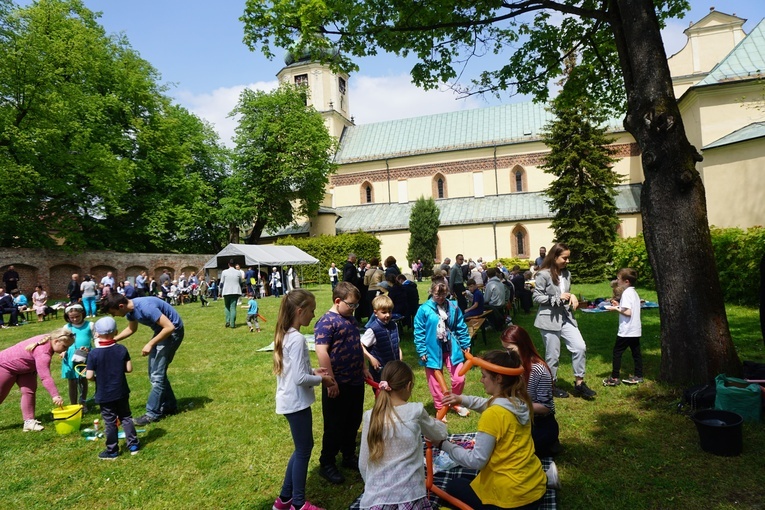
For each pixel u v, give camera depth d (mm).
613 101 11680
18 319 20031
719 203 21391
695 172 6410
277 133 37531
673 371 6457
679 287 6363
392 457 2953
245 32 9102
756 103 22234
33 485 4715
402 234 40062
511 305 13789
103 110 30766
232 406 6965
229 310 14953
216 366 9555
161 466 5051
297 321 4031
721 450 4547
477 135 41969
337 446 4578
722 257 14148
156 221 33000
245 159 38219
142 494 4457
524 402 3332
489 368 3299
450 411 6262
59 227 27766
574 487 4172
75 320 7012
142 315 6160
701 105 23531
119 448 5539
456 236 38438
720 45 31406
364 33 8930
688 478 4203
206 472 4902
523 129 40688
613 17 7324
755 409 5156
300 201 40938
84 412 6961
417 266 33688
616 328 11406
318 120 39312
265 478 4738
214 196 39812
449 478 4098
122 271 31359
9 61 23516
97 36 31109
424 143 43500
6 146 24344
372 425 3012
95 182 27078
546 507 3699
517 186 40094
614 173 27594
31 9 25609
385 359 5785
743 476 4172
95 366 5219
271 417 6434
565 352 9164
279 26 8773
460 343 5953
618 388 6664
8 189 23953
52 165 26766
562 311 6445
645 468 4445
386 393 3096
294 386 3879
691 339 6273
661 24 10055
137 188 34500
